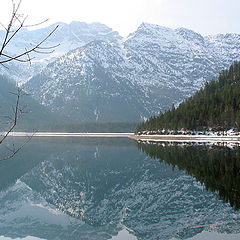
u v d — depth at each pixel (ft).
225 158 149.89
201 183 101.65
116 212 80.23
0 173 160.56
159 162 168.45
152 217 70.03
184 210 71.72
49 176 149.89
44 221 76.48
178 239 53.06
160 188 101.65
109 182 124.26
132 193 99.76
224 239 49.88
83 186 121.80
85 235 63.52
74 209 88.07
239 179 98.84
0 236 65.31
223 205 72.49
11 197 106.93
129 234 60.80
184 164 148.77
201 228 56.90
